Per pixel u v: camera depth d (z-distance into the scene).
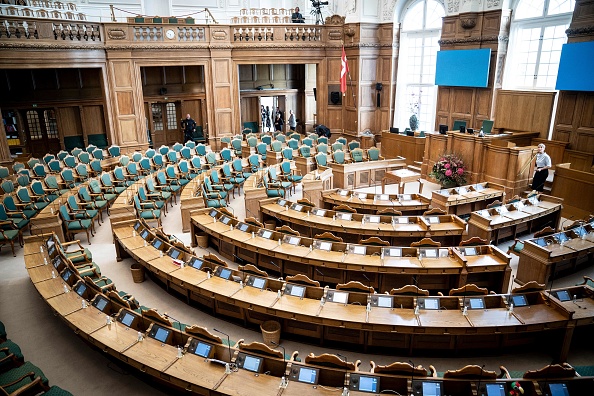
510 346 6.89
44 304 8.48
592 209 11.44
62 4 18.52
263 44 19.17
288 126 24.86
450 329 6.30
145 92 20.62
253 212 12.46
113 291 7.47
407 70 20.36
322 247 8.88
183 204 11.77
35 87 18.64
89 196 12.34
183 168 14.95
